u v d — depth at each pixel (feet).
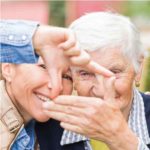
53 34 5.79
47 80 6.57
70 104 6.39
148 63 10.71
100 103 6.40
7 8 24.66
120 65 7.30
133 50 7.42
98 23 7.32
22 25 6.03
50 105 6.40
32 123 7.45
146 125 7.91
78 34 7.26
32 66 6.59
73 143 7.89
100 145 7.95
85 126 6.46
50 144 7.89
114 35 7.22
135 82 7.89
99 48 7.18
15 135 6.98
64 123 6.50
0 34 6.02
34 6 24.66
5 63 6.73
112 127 6.51
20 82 6.66
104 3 22.57
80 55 5.62
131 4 23.71
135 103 8.05
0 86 7.00
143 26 23.17
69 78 7.00
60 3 24.58
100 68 6.15
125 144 6.63
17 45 5.95
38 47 5.90
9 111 6.93
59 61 5.88
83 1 23.04
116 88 7.39
